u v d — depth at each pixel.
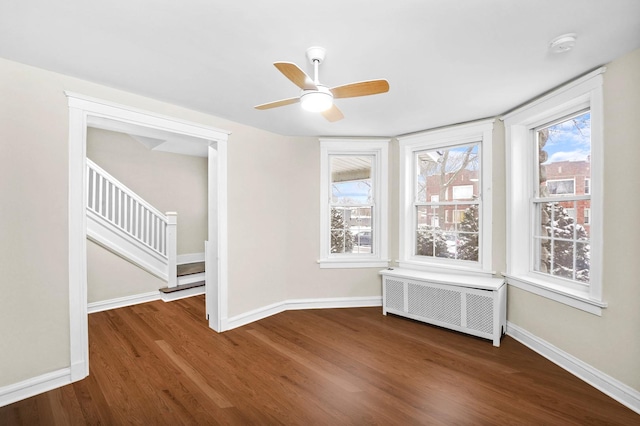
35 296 2.22
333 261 4.16
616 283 2.13
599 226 2.23
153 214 4.76
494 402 2.13
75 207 2.40
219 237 3.37
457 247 3.74
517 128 3.09
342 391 2.27
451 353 2.85
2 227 2.10
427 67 2.24
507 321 3.25
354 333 3.32
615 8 1.61
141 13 1.64
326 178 4.18
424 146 3.95
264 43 1.93
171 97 2.80
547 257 2.91
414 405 2.10
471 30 1.79
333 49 2.00
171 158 5.91
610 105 2.16
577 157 2.63
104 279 4.20
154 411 2.04
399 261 4.11
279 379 2.43
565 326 2.54
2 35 1.84
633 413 1.99
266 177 3.84
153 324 3.63
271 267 3.92
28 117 2.19
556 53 2.04
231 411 2.05
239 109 3.11
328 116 2.38
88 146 4.97
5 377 2.11
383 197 4.18
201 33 1.83
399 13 1.64
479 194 3.54
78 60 2.14
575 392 2.22
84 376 2.44
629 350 2.05
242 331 3.39
